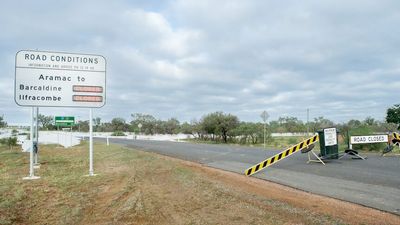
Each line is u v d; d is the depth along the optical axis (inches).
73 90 566.3
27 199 366.3
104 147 1344.7
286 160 722.2
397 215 291.9
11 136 1748.3
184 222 276.1
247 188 415.2
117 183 465.4
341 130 1128.2
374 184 431.8
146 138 2642.7
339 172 538.0
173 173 544.4
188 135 2625.5
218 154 935.0
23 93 542.3
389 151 831.1
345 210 307.4
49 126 3459.6
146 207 325.1
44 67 553.0
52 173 579.5
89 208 329.1
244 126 1784.0
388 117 1339.8
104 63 583.5
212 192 386.6
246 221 273.9
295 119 2551.7
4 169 656.4
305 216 284.0
